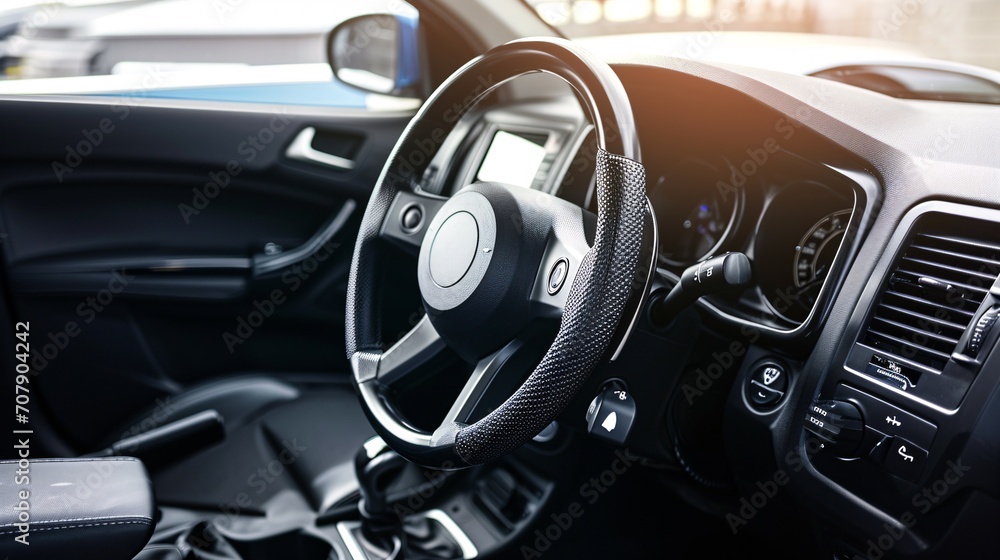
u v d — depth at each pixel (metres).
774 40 2.39
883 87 1.88
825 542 1.20
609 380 1.18
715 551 1.66
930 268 1.02
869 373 1.04
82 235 1.88
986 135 1.11
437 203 1.19
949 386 0.95
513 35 1.92
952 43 4.13
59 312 1.86
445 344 1.09
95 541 1.00
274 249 2.09
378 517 1.60
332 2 2.12
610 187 0.90
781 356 1.20
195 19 2.03
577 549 1.68
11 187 1.77
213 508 1.71
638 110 1.40
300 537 1.66
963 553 0.98
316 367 2.18
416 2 1.87
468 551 1.66
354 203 2.09
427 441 1.00
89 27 1.94
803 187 1.23
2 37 1.86
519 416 0.90
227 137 1.94
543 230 1.02
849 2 4.25
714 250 1.33
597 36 2.38
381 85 2.06
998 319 0.91
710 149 1.35
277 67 2.05
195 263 1.99
